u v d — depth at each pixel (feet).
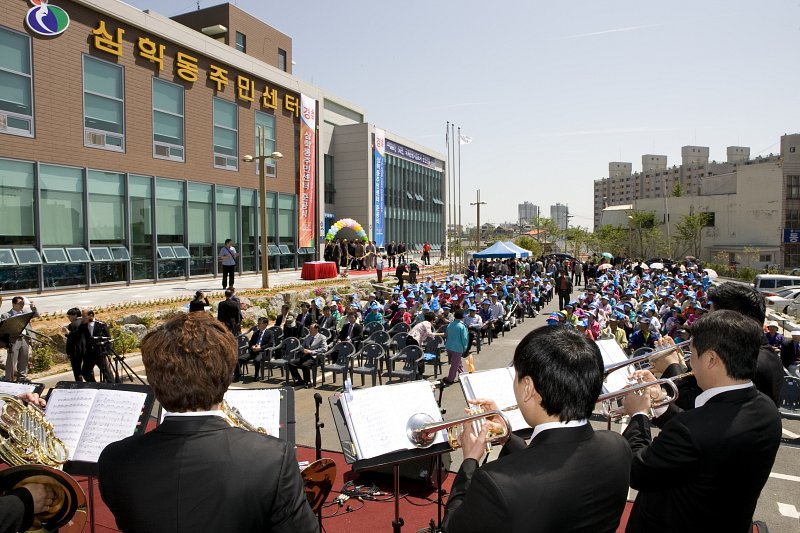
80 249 65.00
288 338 41.55
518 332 65.16
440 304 64.69
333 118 140.15
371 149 137.49
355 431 12.62
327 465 11.55
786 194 223.92
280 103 98.78
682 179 446.60
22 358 36.91
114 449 6.34
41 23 60.34
